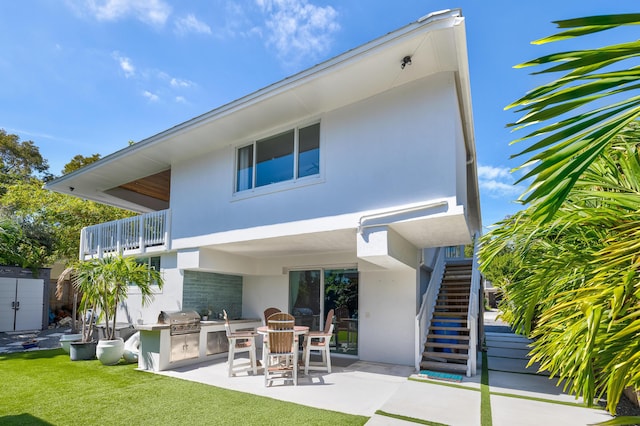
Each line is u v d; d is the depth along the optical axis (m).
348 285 10.01
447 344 8.12
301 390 6.39
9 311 15.28
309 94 6.88
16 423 4.78
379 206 6.49
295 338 6.92
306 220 7.32
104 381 6.98
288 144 7.94
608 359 1.95
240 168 8.74
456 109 6.29
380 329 9.20
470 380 6.84
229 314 11.08
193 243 9.26
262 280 11.34
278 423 4.77
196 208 9.37
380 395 6.08
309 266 10.41
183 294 9.62
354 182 6.82
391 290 9.22
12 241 15.04
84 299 9.26
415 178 6.19
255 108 7.39
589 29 1.27
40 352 10.38
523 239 3.22
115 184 12.42
